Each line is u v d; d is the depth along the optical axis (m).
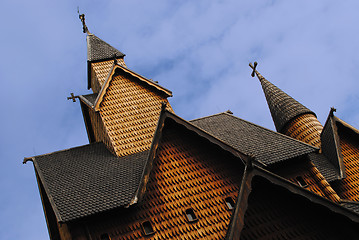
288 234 14.23
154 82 22.52
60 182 16.33
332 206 13.98
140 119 20.81
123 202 14.78
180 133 16.89
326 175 20.08
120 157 18.70
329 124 21.78
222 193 15.92
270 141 18.83
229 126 20.83
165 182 15.81
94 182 16.25
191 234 14.86
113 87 22.19
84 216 14.20
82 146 19.98
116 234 14.45
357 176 20.17
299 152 17.84
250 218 14.31
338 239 14.35
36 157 18.45
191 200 15.60
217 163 16.56
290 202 14.77
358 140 21.33
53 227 18.12
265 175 13.82
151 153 15.80
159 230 14.77
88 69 26.39
